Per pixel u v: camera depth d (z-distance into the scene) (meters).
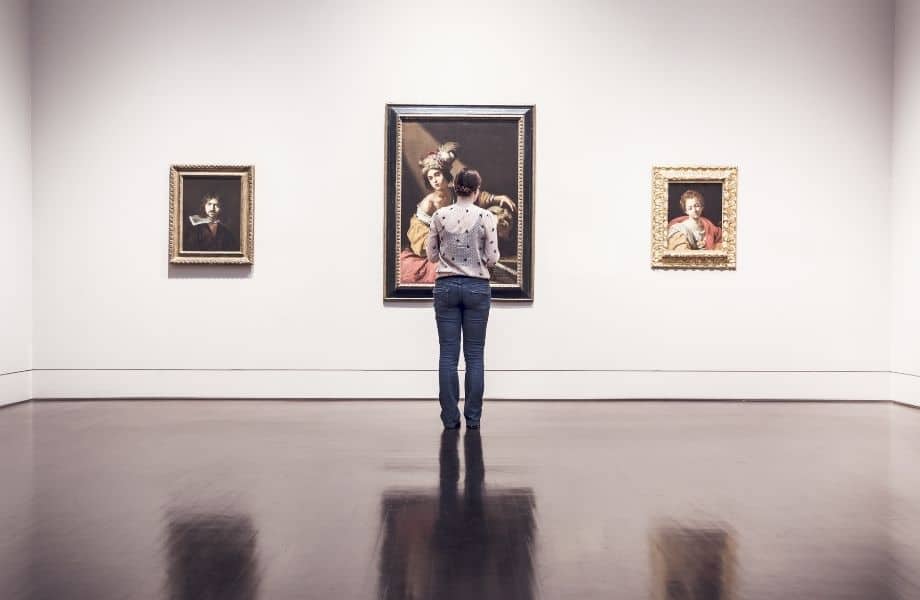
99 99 10.22
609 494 5.09
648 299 10.32
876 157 10.42
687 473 5.73
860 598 3.33
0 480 5.42
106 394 10.20
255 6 10.23
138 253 10.22
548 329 10.28
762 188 10.38
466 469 5.82
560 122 10.30
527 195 10.24
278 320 10.24
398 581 3.49
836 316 10.39
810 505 4.84
